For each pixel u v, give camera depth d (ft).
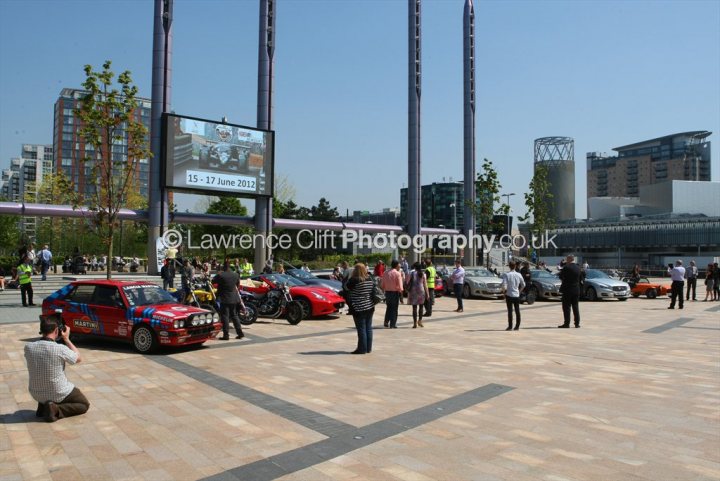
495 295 78.79
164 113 100.73
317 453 16.31
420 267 47.75
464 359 31.91
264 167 114.93
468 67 165.58
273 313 50.16
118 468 15.16
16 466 15.33
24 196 202.80
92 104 59.31
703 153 612.70
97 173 64.28
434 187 503.61
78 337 39.91
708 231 253.65
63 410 19.81
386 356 32.94
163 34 102.32
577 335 42.29
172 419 19.85
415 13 154.40
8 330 42.86
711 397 22.94
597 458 15.89
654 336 41.57
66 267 118.62
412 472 14.82
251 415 20.38
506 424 19.22
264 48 118.42
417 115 153.99
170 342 32.73
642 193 355.15
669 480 14.28
